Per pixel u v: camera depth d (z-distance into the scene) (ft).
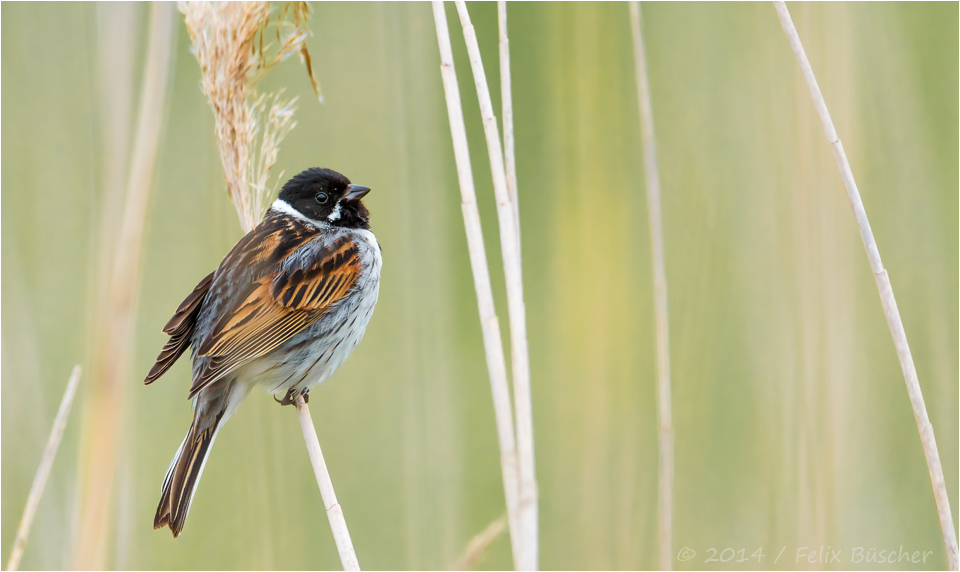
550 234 36.81
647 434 34.71
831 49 34.53
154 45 24.45
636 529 33.73
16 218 33.06
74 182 33.94
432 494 34.19
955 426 34.99
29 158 33.45
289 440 33.94
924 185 36.14
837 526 32.01
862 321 34.45
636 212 36.45
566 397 35.65
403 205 36.11
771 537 32.32
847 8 34.81
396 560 34.63
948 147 36.76
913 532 33.45
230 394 25.68
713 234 35.35
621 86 36.91
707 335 34.71
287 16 23.08
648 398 34.99
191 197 34.50
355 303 27.61
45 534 28.94
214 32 23.53
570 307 36.19
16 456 29.94
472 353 37.27
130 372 30.48
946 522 19.21
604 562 33.65
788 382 33.30
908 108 36.37
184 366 34.81
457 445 35.24
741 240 34.88
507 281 17.69
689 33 36.42
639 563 33.35
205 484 32.78
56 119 33.83
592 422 35.12
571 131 36.86
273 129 24.18
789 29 19.56
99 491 23.79
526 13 36.73
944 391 35.22
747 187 35.01
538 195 36.94
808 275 33.58
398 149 36.40
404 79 36.50
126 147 25.98
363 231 29.48
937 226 36.11
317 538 34.06
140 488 32.65
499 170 18.07
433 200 36.22
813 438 32.58
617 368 35.37
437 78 36.50
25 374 30.55
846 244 33.81
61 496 29.73
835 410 32.68
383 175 36.29
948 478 34.58
